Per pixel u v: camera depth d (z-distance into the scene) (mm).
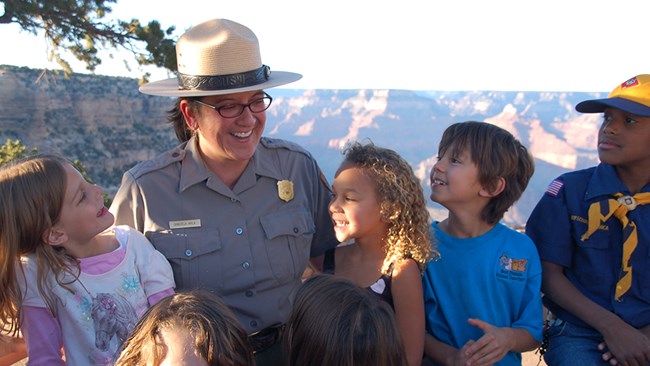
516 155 2484
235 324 1745
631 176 2662
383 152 2443
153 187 2545
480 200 2572
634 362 2473
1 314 2049
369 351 1760
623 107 2494
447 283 2629
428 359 2680
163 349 1613
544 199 2885
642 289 2582
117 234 2330
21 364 3260
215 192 2584
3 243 1966
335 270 2660
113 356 2145
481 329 2391
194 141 2619
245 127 2420
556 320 2908
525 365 3805
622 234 2641
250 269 2590
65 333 2139
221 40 2289
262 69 2426
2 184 1976
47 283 2080
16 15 10867
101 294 2156
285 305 2709
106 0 11789
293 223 2703
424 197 2439
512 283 2541
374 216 2398
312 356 1814
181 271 2518
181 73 2402
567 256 2775
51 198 1988
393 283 2387
